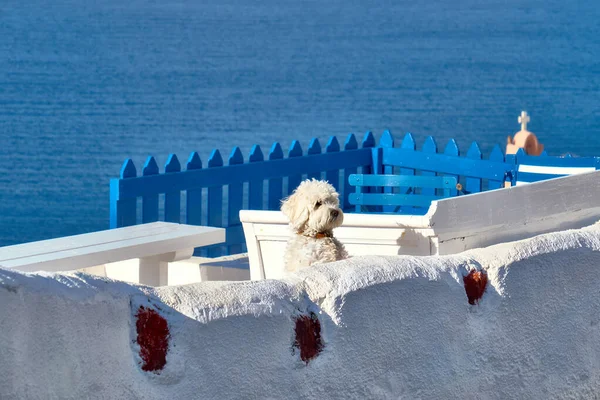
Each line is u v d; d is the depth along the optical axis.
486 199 5.38
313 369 3.06
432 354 3.45
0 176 21.75
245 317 2.88
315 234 5.65
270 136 34.25
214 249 10.21
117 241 6.32
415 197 9.80
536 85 56.69
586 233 4.18
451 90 54.28
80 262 5.74
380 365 3.27
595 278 4.14
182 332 2.73
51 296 2.38
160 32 110.88
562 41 92.81
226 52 86.31
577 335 4.06
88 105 44.62
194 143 31.48
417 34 106.38
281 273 6.28
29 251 5.81
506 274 3.71
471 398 3.61
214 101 48.44
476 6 157.00
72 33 105.00
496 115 41.28
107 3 165.12
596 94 51.16
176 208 9.69
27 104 44.00
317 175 11.25
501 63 72.56
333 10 156.12
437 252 5.20
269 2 179.88
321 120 39.84
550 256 3.90
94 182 21.22
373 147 11.83
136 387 2.62
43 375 2.36
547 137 32.88
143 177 9.23
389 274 3.31
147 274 7.05
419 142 32.19
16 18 122.81
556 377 3.98
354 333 3.17
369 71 68.19
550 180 5.80
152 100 48.41
